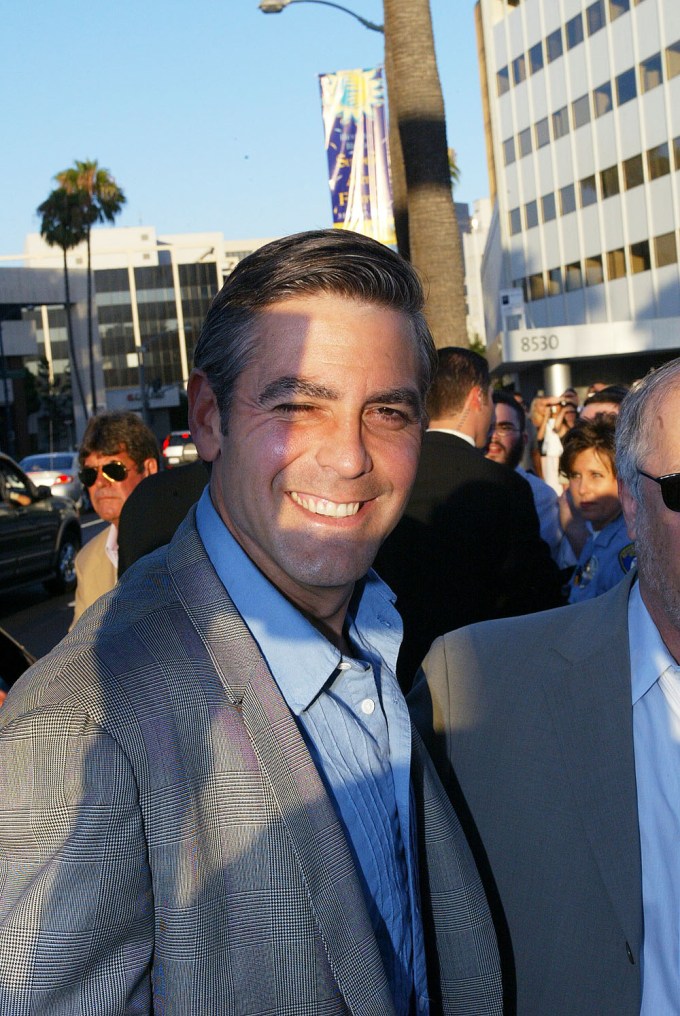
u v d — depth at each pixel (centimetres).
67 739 106
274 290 128
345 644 151
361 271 128
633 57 3266
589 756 162
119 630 118
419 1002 140
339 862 117
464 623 270
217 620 123
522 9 3822
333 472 128
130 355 8894
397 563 269
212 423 138
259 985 113
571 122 3625
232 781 115
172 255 8931
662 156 3203
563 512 489
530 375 3934
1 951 101
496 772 172
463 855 153
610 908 157
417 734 156
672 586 151
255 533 132
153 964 112
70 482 2250
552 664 171
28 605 1113
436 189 819
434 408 313
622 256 3462
